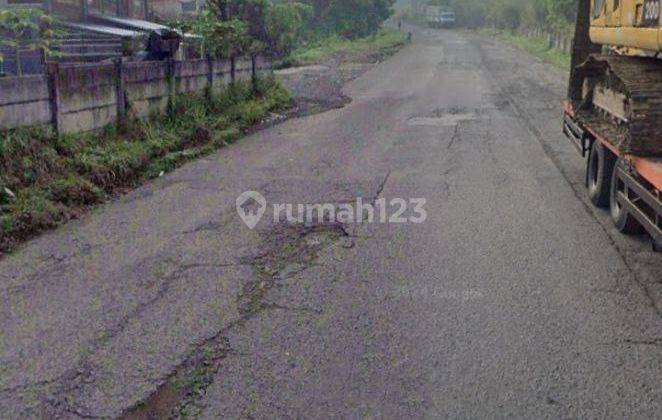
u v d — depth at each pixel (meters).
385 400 4.49
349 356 5.06
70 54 18.47
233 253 7.28
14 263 7.05
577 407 4.39
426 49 45.44
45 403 4.50
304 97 21.25
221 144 13.61
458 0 91.75
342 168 11.30
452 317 5.70
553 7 40.81
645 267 6.79
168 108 14.38
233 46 20.23
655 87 7.14
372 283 6.43
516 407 4.40
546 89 22.69
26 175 9.13
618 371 4.82
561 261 6.98
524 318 5.67
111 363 4.99
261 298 6.11
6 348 5.22
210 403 4.48
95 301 6.07
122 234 7.97
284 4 35.03
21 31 14.30
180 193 9.85
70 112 10.86
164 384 4.71
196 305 5.97
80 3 23.03
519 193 9.69
